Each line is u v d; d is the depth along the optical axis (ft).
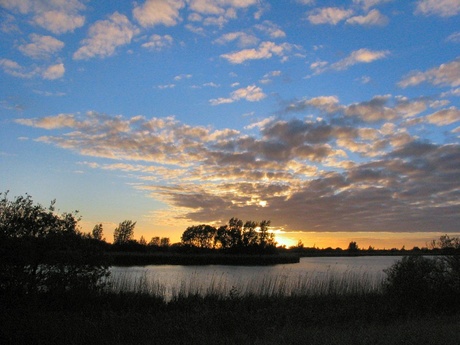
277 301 55.98
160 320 39.45
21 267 47.29
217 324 37.22
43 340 31.45
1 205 49.67
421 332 29.60
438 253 58.85
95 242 54.13
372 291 63.72
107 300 50.83
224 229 277.64
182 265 202.18
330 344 26.99
